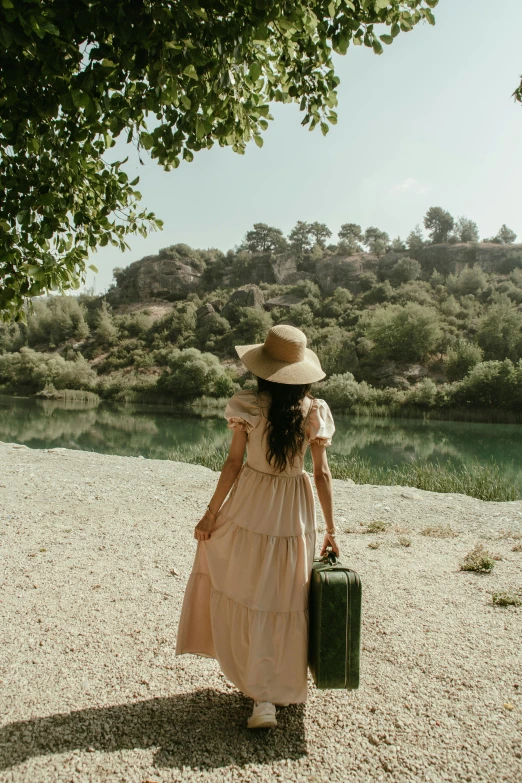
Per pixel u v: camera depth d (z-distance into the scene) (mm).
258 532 2438
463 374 61062
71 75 2863
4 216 3088
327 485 2570
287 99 4250
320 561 2635
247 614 2395
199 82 3033
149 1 2482
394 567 4918
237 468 2547
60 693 2688
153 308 110625
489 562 4852
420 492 10125
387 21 3492
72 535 5777
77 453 13703
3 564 4660
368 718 2529
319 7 3264
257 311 87812
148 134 3332
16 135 2883
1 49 2469
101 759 2184
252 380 67312
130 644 3252
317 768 2172
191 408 57469
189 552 5301
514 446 27188
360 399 56062
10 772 2086
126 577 4465
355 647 2324
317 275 110875
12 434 26312
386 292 92312
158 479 10273
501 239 127625
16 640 3254
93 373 79188
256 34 2768
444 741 2350
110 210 3912
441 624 3607
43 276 3311
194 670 2971
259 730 2416
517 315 68250
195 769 2145
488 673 2947
